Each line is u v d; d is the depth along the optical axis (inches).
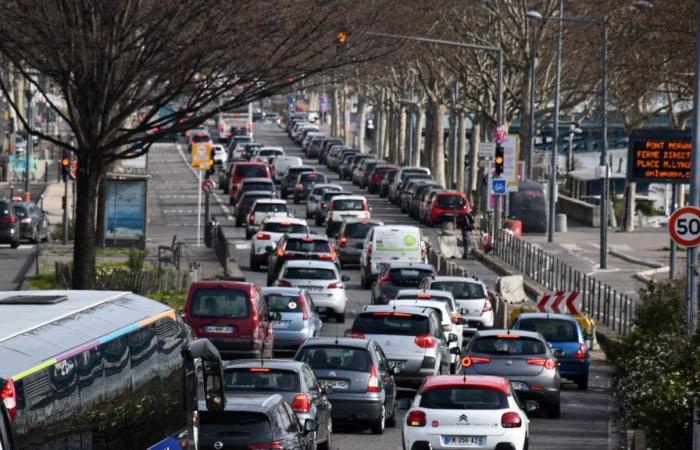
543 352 2930.6
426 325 3154.5
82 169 4099.4
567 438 2691.9
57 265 4955.7
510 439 2161.7
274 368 2252.7
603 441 2655.0
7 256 6067.9
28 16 3710.6
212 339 3368.6
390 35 4146.2
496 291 5374.0
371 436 2682.1
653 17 6092.5
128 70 3937.0
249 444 1824.6
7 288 4825.3
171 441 1421.0
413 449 2180.1
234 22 3836.1
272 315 3565.5
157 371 1381.6
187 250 6530.5
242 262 6294.3
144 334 1346.0
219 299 3395.7
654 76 6294.3
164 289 4815.5
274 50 3941.9
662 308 3016.7
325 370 2635.3
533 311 4473.4
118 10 3794.3
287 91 4672.7
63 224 6830.7
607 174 6466.5
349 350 2669.8
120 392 1259.8
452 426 2167.8
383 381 2736.2
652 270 6328.7
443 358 3284.9
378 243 5570.9
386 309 3174.2
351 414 2628.0
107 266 5383.9
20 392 1020.5
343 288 4544.8
